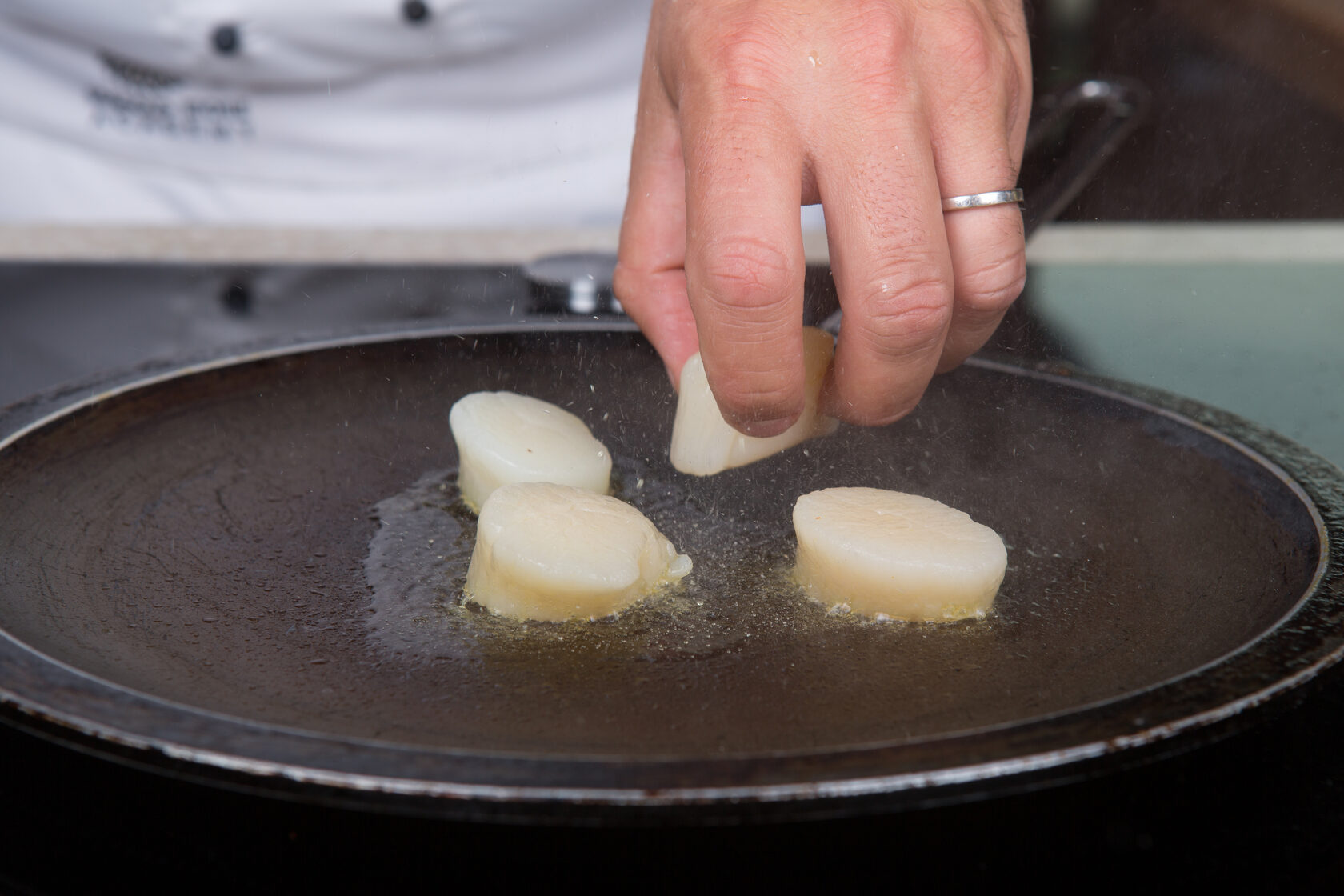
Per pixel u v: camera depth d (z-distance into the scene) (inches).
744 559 23.0
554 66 42.6
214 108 42.1
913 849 19.6
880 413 22.8
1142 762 19.5
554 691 21.2
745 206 21.7
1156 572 22.8
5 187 42.5
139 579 22.5
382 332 26.4
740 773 19.2
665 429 25.4
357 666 21.5
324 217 44.0
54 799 19.9
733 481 24.4
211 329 29.6
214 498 24.0
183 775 19.3
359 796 19.1
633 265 25.2
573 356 26.7
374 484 24.6
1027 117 24.3
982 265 22.7
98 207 43.0
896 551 22.1
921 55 22.4
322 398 25.7
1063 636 21.9
